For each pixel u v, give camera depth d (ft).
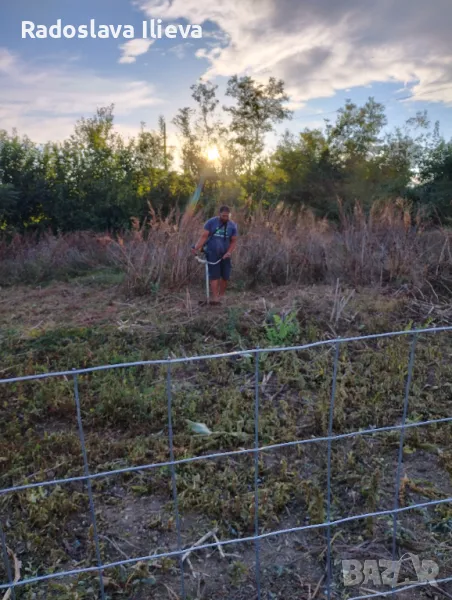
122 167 76.89
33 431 13.52
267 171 94.48
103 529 10.11
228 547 9.70
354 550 9.59
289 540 9.86
